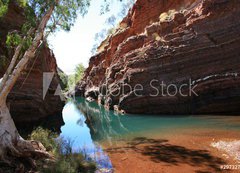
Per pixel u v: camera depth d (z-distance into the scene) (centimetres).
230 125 1548
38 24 1076
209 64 2161
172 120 2042
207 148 1122
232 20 2103
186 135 1422
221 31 2139
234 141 1158
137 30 3875
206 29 2233
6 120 918
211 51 2166
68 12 1127
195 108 2208
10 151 881
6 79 962
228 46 2080
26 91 2041
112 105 3192
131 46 3422
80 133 1872
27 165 885
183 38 2384
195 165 929
